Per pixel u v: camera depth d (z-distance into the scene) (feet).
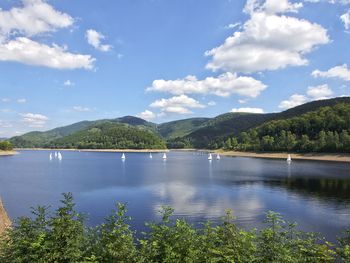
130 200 177.37
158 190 216.13
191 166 462.60
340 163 448.65
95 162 584.81
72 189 225.15
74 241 35.37
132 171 385.91
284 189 211.00
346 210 143.95
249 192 200.54
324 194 188.03
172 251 35.12
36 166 479.41
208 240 37.73
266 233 38.73
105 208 156.04
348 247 37.35
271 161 529.04
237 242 36.70
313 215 134.82
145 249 36.37
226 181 264.11
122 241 35.60
